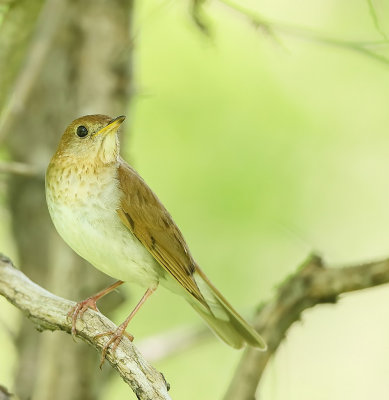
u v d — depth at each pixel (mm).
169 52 12352
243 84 12438
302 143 12500
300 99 12562
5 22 9469
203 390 12211
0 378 12070
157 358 9523
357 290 8430
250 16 8672
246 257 12047
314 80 12570
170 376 12281
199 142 12273
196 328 9711
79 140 8539
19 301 7488
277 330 8836
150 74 12352
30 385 10430
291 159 12391
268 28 8672
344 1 12383
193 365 12344
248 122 12391
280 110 12477
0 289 7516
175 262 8578
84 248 8547
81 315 7469
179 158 12250
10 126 8914
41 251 10688
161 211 8688
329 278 8531
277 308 8836
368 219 12523
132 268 8602
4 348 12219
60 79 10328
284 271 11969
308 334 12648
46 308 7477
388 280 8258
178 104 12352
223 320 9039
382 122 12641
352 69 12586
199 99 12367
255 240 12070
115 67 10125
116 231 8484
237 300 11914
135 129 12281
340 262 12328
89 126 8570
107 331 7418
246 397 8828
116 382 12227
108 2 10195
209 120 12352
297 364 12367
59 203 8523
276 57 12406
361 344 12602
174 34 12312
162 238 8570
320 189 12492
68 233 8539
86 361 9656
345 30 12328
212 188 12109
